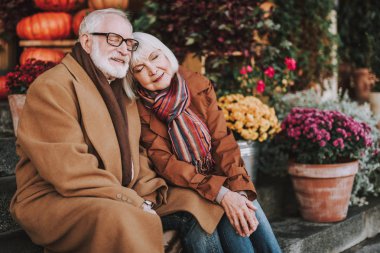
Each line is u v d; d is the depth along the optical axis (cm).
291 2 480
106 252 203
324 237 329
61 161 213
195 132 263
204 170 263
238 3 407
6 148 311
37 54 444
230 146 268
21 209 224
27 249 248
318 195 341
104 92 237
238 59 427
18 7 505
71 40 474
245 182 253
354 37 604
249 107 341
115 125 238
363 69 604
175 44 420
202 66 429
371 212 381
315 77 506
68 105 225
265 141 396
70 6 482
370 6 592
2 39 514
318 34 500
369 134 356
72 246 215
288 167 351
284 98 430
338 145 332
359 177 393
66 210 212
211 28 406
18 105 338
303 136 338
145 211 214
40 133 221
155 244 212
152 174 254
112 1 471
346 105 423
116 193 216
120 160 236
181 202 244
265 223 253
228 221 246
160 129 262
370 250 355
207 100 282
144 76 257
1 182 285
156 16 423
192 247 237
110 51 239
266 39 466
